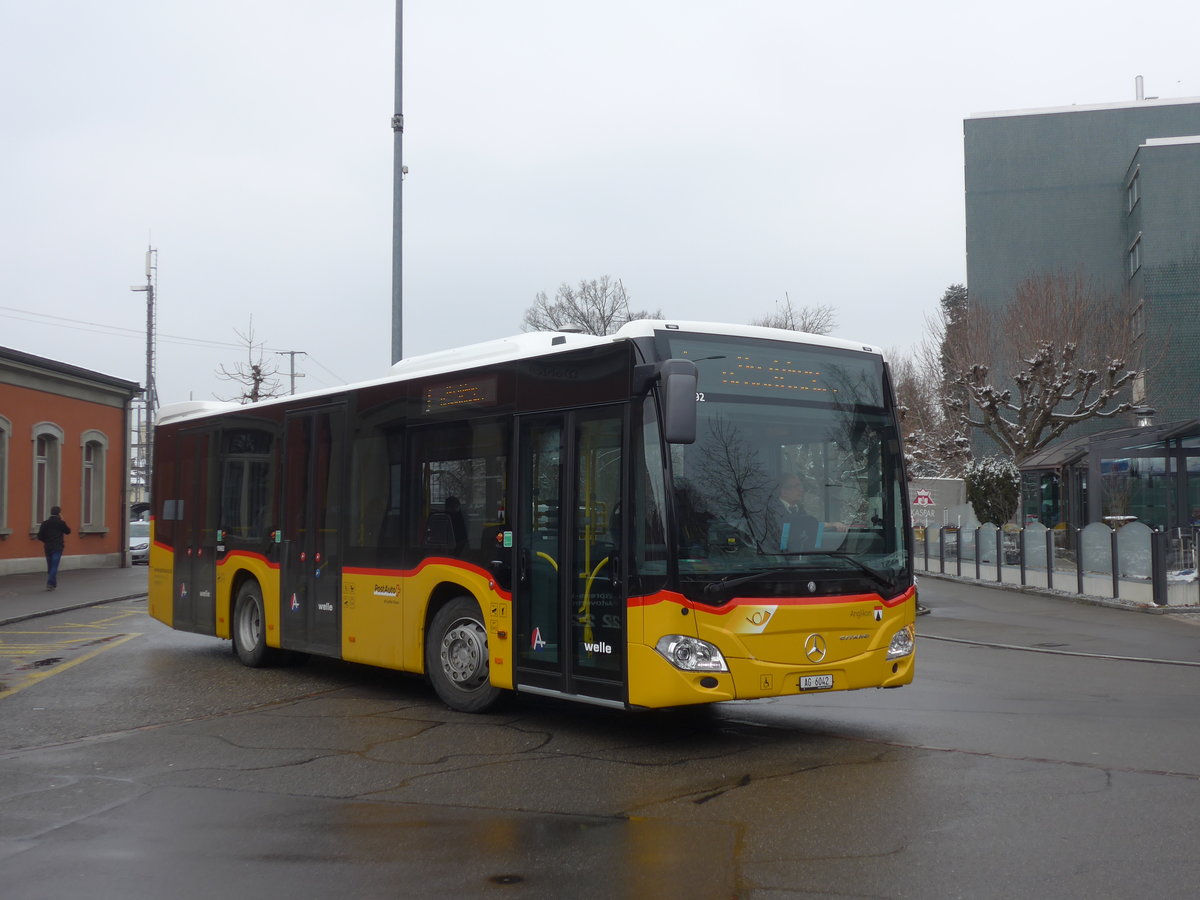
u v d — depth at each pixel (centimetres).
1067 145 5009
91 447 3666
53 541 2647
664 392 780
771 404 857
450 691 1000
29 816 668
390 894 526
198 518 1448
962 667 1309
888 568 875
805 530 845
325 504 1178
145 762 810
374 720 970
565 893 523
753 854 578
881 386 917
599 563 848
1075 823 628
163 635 1725
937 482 4556
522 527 921
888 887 524
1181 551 2020
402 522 1058
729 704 1036
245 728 939
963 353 4306
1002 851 577
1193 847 581
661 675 793
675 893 521
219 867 569
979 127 5088
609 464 847
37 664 1377
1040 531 2462
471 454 984
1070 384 4003
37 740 896
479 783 737
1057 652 1452
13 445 3145
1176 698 1073
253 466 1324
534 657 903
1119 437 2886
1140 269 4544
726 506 820
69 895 529
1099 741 859
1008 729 910
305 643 1200
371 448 1112
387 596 1071
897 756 808
